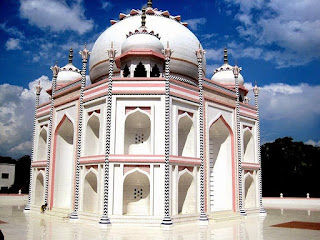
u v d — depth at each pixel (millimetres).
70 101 15992
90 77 19359
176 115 13859
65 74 20156
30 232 11000
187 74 17969
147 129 14430
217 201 16469
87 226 12430
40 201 18391
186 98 14297
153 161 12961
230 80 19891
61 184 16859
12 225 12586
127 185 13703
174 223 12742
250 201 18031
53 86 17656
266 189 33750
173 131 13656
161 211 12695
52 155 16859
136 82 13578
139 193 13734
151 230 11672
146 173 12969
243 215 15945
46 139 19234
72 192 14695
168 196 12734
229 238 10234
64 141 17281
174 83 13930
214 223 13758
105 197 12695
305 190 32375
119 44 17969
